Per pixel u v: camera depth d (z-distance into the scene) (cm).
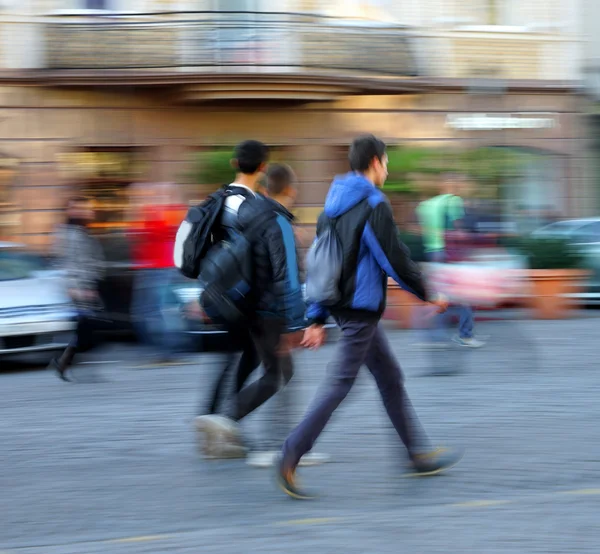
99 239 1318
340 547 565
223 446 770
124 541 585
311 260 670
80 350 1185
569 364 1221
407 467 727
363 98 2380
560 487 685
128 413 970
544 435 836
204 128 2269
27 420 950
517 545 565
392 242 650
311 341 696
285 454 662
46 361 1417
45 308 1307
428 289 664
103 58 2167
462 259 1186
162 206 1345
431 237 1196
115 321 1304
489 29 2492
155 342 1312
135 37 2175
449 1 2448
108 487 706
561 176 2591
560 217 2572
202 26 2183
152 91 2223
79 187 2205
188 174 2081
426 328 1165
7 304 1295
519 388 1057
